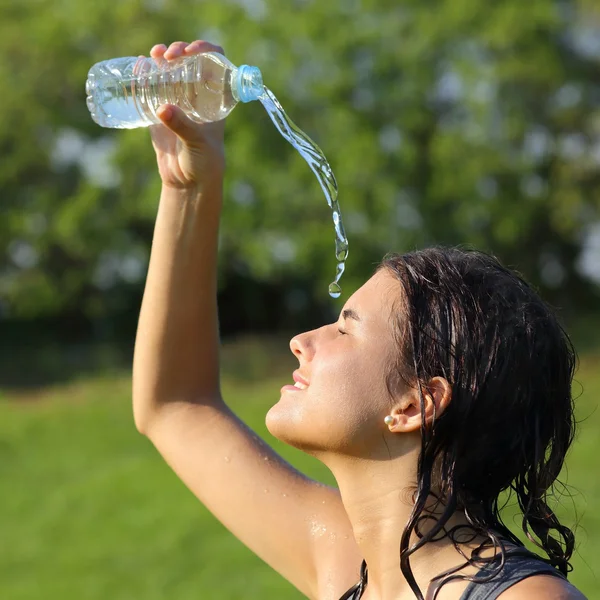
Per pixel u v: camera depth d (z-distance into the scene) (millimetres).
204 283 2852
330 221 25125
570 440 2293
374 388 2211
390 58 24984
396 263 2311
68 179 30250
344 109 24625
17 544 10633
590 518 9719
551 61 25016
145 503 12195
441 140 24922
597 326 28141
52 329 33844
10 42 28922
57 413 19938
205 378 2879
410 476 2219
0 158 28922
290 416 2271
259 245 26266
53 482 13820
